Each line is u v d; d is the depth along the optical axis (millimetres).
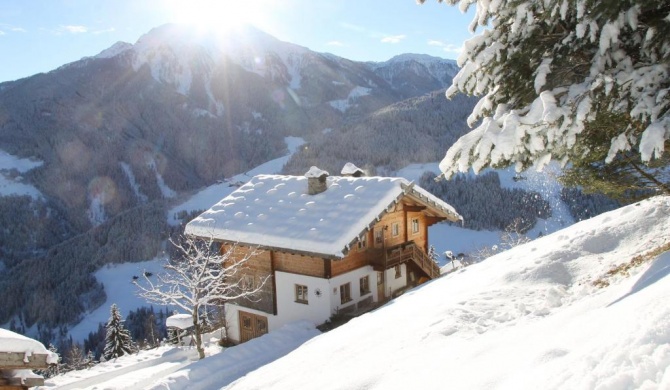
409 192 23266
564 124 7086
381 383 7121
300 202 24375
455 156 7867
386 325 11031
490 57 8352
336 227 21250
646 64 7516
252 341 19469
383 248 22672
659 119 6707
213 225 24531
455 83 8898
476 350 6887
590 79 7445
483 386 5340
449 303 10875
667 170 9062
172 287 23125
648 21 7555
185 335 30172
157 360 23391
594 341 4961
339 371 8539
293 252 21250
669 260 7082
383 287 24000
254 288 23828
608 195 9820
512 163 8062
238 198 26594
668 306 4535
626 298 6184
